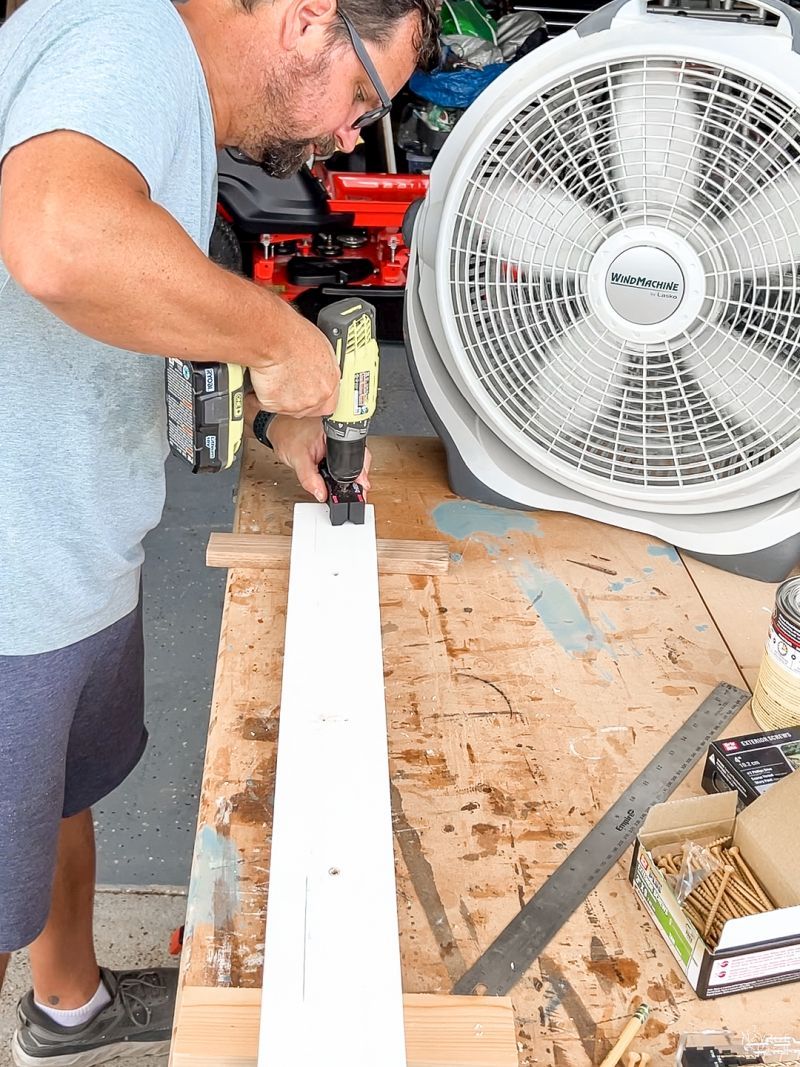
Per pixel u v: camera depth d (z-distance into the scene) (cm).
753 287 132
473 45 350
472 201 141
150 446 120
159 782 229
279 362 104
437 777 115
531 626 141
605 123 130
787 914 88
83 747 145
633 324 138
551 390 152
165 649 263
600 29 129
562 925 98
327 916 90
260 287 104
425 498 169
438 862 104
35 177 78
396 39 107
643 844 101
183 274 85
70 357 107
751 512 152
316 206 322
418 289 154
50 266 79
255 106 107
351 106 112
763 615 146
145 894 205
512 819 110
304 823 99
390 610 142
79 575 119
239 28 101
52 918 154
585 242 136
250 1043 84
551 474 160
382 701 115
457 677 130
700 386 143
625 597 148
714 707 128
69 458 111
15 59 89
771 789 101
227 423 106
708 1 132
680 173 128
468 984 92
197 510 314
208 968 92
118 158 80
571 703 127
